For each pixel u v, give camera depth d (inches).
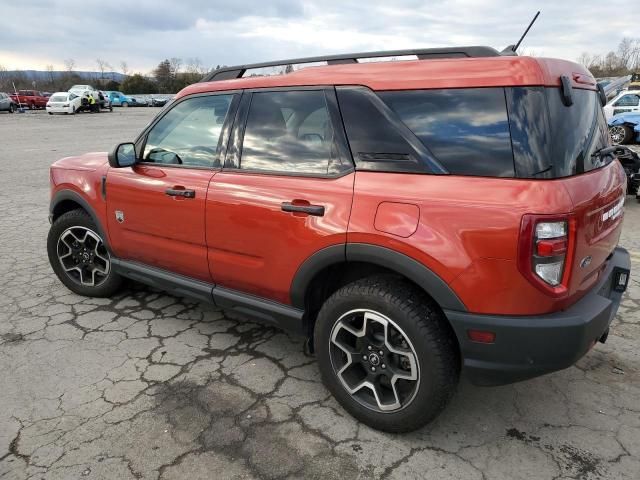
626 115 525.3
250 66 119.3
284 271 104.0
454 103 86.0
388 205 87.7
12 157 504.4
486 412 104.3
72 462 90.0
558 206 76.5
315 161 100.7
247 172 111.0
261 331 139.7
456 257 80.9
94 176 143.6
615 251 111.8
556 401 107.7
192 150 123.3
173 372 118.7
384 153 91.7
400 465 89.7
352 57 102.7
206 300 125.6
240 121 114.2
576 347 81.0
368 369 96.9
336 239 93.3
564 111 83.4
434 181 85.3
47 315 148.2
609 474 87.3
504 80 82.3
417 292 90.2
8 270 185.6
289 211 100.0
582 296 88.0
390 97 92.4
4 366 120.5
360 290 93.0
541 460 90.7
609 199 91.5
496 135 81.7
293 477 87.0
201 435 97.1
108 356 125.6
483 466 89.4
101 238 147.3
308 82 103.5
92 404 106.3
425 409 90.2
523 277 77.7
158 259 132.5
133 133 778.8
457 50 91.9
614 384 113.4
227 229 112.0
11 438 96.0
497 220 78.0
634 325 139.6
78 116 1248.2
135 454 92.0
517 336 80.2
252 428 99.3
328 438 96.6
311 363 123.6
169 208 123.3
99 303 156.9
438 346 86.6
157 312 151.0
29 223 254.7
